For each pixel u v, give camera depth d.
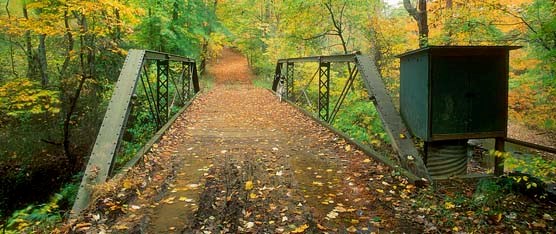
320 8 14.67
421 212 3.89
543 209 3.97
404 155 5.11
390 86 13.27
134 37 16.58
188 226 3.58
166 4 18.38
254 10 29.06
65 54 11.05
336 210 3.95
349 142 6.87
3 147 10.50
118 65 12.08
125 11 8.98
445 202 4.10
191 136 7.88
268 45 25.59
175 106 12.76
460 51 4.83
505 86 4.96
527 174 4.59
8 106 9.34
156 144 6.64
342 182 4.84
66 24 8.98
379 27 14.03
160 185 4.69
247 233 3.44
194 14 20.91
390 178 4.93
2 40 11.56
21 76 12.17
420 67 5.04
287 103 13.73
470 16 9.83
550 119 10.56
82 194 4.21
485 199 4.02
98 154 4.78
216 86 23.75
